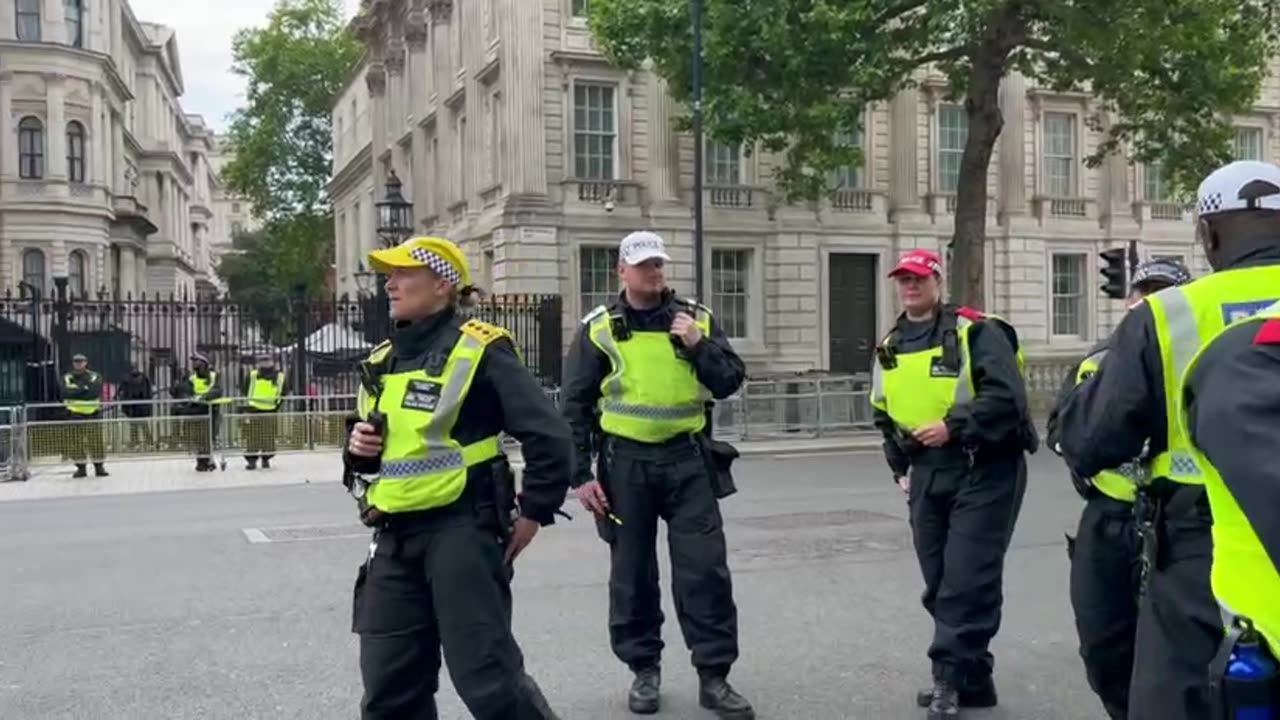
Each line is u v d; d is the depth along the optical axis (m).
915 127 31.58
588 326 5.89
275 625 7.56
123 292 60.62
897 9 21.27
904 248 31.42
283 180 67.12
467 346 4.21
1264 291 3.14
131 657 6.83
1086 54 22.30
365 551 10.28
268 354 21.84
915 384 5.78
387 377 4.29
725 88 21.11
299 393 22.97
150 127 76.50
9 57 48.03
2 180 47.94
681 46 21.05
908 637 7.12
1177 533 3.43
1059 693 6.07
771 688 6.16
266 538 11.11
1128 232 33.81
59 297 23.44
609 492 5.84
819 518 11.84
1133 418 3.33
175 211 80.31
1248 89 22.83
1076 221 33.44
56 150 48.91
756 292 30.16
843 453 20.75
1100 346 4.82
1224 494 2.69
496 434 4.30
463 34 33.62
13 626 7.63
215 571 9.42
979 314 5.81
